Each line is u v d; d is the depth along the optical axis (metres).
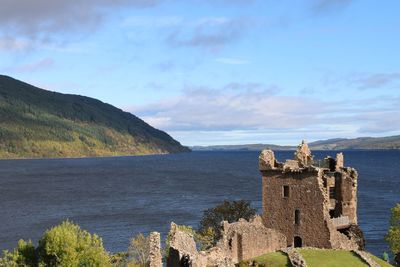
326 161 104.50
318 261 78.12
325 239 92.19
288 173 95.44
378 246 141.00
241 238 83.56
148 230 173.00
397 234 100.94
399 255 98.50
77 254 81.25
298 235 94.69
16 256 81.94
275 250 89.62
